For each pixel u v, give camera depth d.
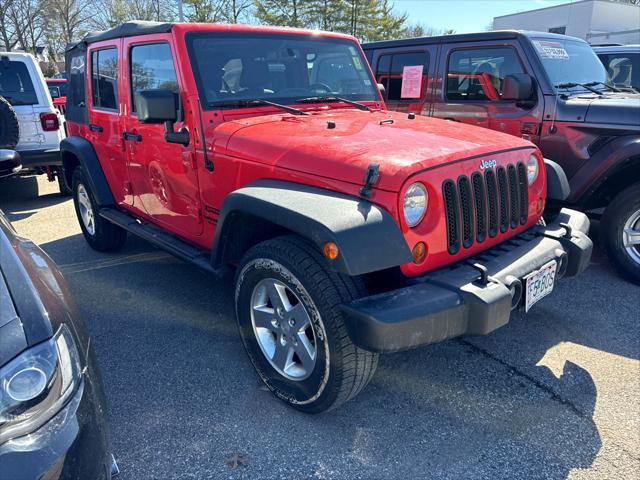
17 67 7.03
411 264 2.28
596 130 4.25
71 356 1.63
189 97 3.04
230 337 3.38
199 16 30.88
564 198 3.18
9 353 1.48
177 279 4.38
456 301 2.16
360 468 2.23
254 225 2.80
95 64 4.34
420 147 2.48
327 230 2.04
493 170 2.59
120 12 35.28
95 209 4.76
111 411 2.63
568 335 3.34
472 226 2.48
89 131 4.64
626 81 6.93
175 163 3.34
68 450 1.48
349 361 2.24
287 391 2.55
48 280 1.96
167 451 2.34
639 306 3.74
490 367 2.98
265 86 3.38
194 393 2.78
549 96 4.57
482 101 5.16
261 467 2.24
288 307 2.48
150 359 3.12
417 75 5.73
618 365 2.99
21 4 36.53
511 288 2.32
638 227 4.03
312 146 2.50
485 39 5.10
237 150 2.79
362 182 2.22
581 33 23.69
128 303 3.91
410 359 3.07
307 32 3.68
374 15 35.09
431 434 2.43
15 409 1.42
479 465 2.23
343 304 2.15
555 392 2.74
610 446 2.33
